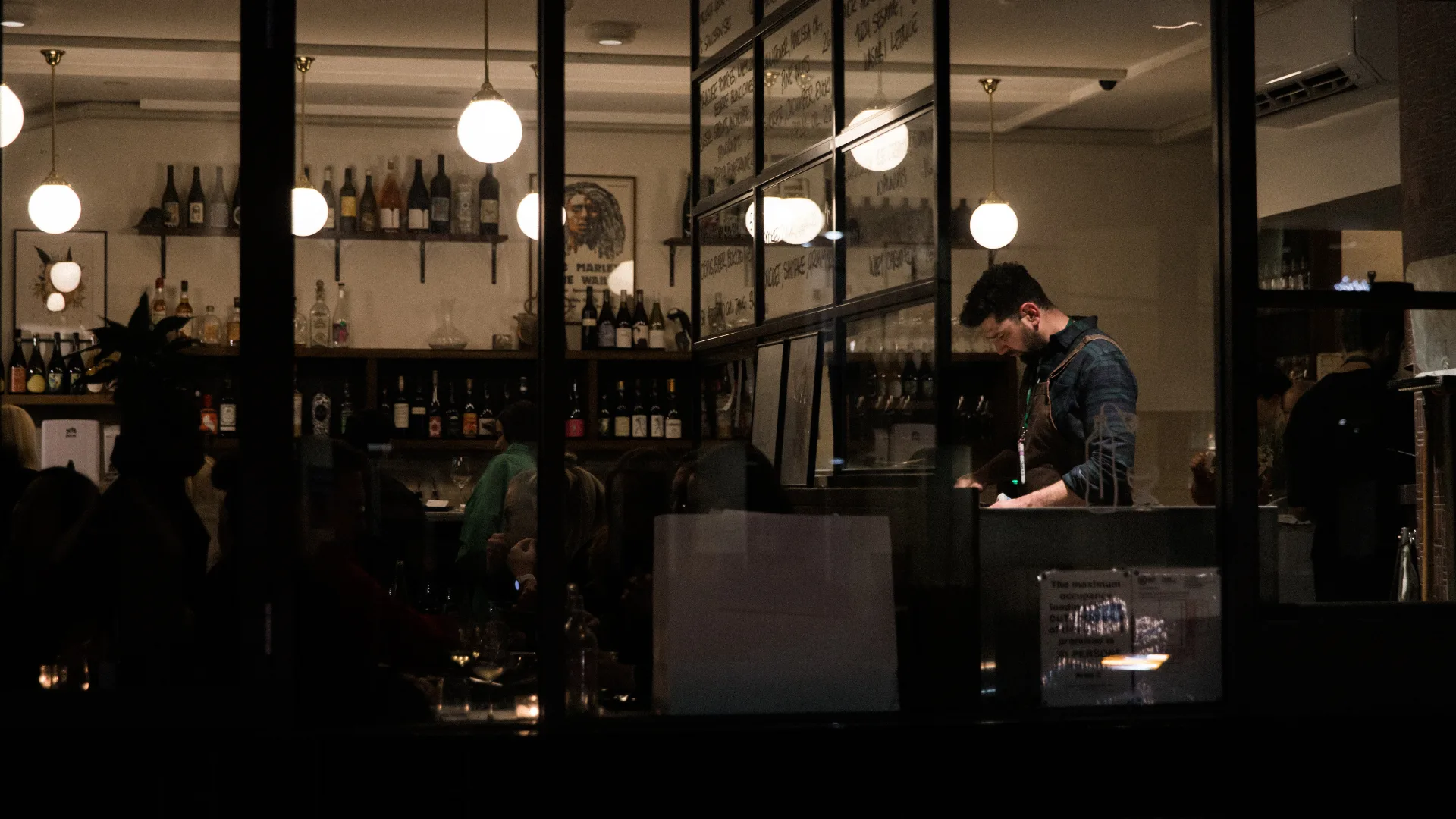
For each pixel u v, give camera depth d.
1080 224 5.26
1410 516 2.62
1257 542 2.47
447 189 5.17
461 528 3.45
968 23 4.30
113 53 3.31
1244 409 2.49
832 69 3.21
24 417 2.33
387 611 2.51
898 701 2.47
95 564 2.25
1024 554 2.54
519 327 5.23
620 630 2.48
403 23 4.47
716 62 3.74
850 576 2.50
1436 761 2.46
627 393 3.70
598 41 3.78
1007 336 3.40
